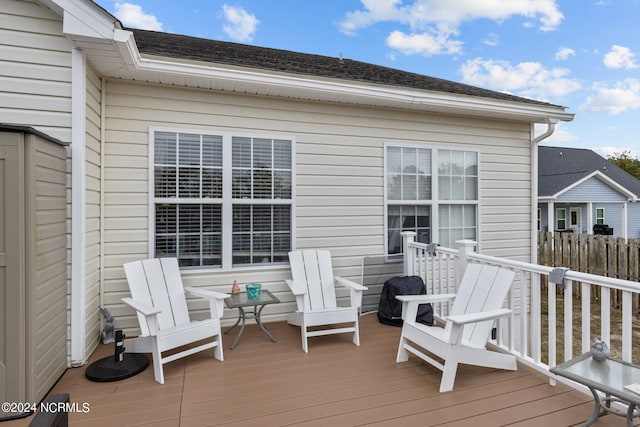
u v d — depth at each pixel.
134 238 3.40
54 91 2.63
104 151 3.29
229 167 3.69
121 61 2.90
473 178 4.82
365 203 4.25
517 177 5.07
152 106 3.45
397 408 2.13
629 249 5.77
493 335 4.67
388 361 2.84
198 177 3.60
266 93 3.74
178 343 2.61
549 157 17.25
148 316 2.44
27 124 2.57
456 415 2.05
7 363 2.02
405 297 2.85
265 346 3.17
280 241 3.91
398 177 4.41
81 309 2.71
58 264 2.49
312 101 4.02
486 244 4.87
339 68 5.08
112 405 2.17
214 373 2.62
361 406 2.16
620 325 5.34
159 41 4.34
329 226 4.10
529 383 2.46
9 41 2.56
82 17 2.46
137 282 2.96
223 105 3.68
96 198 3.13
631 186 15.87
